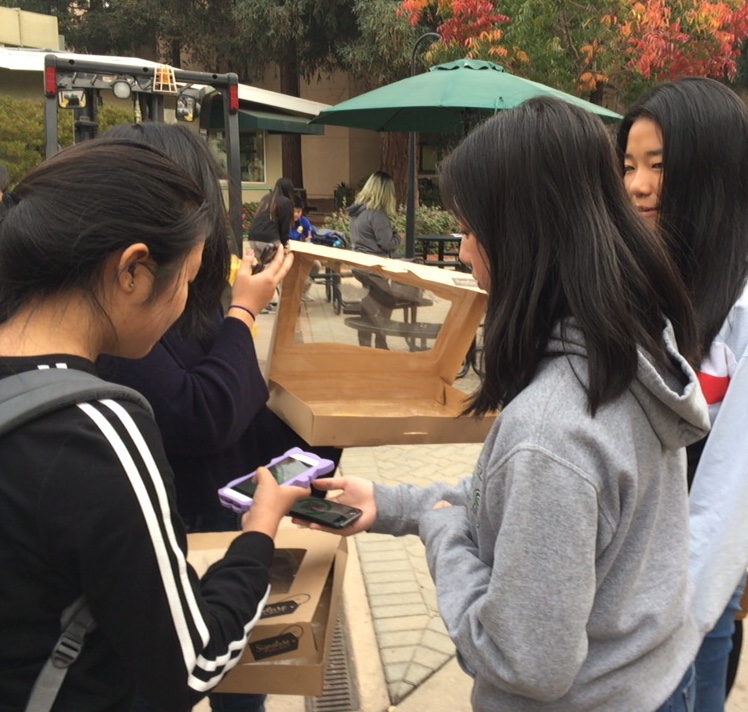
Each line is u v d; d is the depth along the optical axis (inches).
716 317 56.1
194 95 205.9
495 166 39.6
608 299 37.3
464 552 44.4
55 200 35.1
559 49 324.5
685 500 43.5
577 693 39.9
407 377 70.6
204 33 634.2
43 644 35.1
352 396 70.6
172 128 56.2
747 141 58.2
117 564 33.5
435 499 56.2
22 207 35.4
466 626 39.9
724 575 52.6
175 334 55.2
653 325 39.8
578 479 35.3
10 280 35.8
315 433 59.1
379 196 262.1
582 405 37.0
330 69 644.7
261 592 43.4
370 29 526.0
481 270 43.7
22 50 440.1
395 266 64.6
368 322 69.2
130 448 34.3
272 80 820.6
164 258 37.0
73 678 35.8
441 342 69.2
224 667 39.2
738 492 52.4
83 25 716.0
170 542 35.6
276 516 48.3
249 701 64.0
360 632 103.9
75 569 34.1
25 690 35.2
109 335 37.6
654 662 41.7
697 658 59.1
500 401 42.3
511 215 39.3
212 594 41.2
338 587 55.3
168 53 727.7
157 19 651.5
